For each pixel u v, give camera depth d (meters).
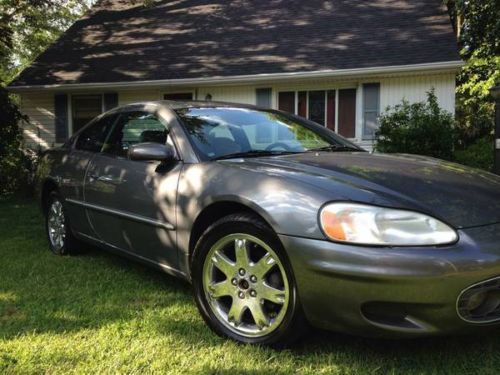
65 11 14.11
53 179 4.23
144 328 2.73
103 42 13.10
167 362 2.33
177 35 12.83
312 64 10.34
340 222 2.11
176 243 2.87
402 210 2.11
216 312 2.61
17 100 13.89
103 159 3.64
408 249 2.02
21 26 14.56
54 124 12.27
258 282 2.42
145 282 3.55
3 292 3.35
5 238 5.14
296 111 10.82
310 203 2.22
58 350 2.46
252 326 2.50
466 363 2.30
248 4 13.64
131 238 3.28
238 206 2.55
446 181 2.47
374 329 2.08
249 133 3.25
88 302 3.15
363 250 2.04
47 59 12.66
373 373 2.22
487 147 9.31
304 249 2.17
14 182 9.74
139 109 3.59
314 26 11.92
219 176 2.65
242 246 2.47
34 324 2.79
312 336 2.55
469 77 13.68
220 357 2.37
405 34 10.67
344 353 2.40
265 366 2.28
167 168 2.99
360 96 10.28
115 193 3.36
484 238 2.08
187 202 2.77
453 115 9.69
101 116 4.09
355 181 2.34
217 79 10.55
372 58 10.05
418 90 9.98
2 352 2.43
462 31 13.84
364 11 12.08
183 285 3.48
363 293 2.05
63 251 4.27
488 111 13.32
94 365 2.30
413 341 2.52
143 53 12.27
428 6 11.63
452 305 2.01
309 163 2.65
